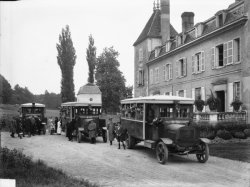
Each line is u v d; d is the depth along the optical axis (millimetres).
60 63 37906
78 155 16062
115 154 16547
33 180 9070
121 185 9805
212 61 28016
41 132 31328
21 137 25062
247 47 22969
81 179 10133
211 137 20766
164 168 12805
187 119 15414
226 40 25891
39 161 12016
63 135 28906
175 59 36844
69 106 25656
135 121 17406
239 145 18391
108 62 56656
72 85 38000
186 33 34750
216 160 14453
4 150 10938
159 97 15758
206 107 28453
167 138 14219
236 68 24391
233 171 12070
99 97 36375
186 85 33844
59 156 15695
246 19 23000
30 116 29344
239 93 24234
